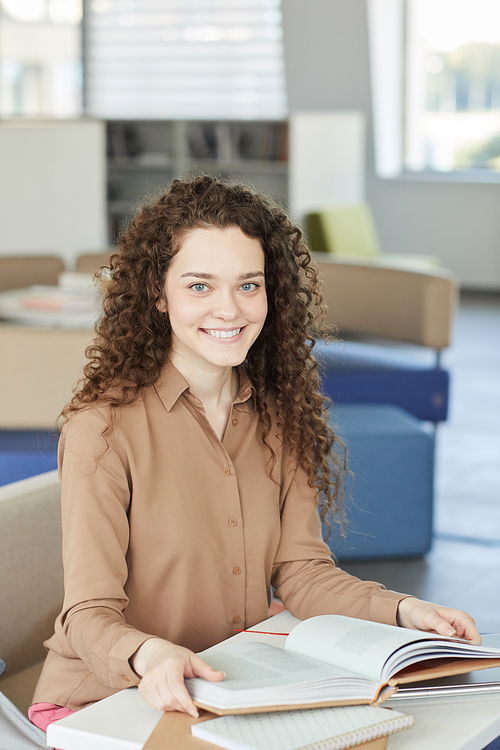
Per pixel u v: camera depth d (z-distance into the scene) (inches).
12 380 105.5
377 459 120.9
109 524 49.4
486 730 42.0
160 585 51.9
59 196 275.4
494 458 174.4
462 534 137.0
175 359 54.5
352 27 337.7
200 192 52.9
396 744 40.3
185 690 39.9
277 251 56.6
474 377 237.5
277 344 58.7
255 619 55.1
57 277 185.6
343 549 121.9
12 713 52.5
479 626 106.9
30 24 394.9
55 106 403.5
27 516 62.4
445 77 356.8
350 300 170.6
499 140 354.9
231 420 55.9
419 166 369.1
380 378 154.5
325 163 304.3
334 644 45.5
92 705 42.8
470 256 358.6
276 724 38.6
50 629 64.0
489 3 344.8
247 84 349.1
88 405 51.9
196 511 52.2
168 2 343.9
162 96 353.4
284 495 58.0
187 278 51.6
